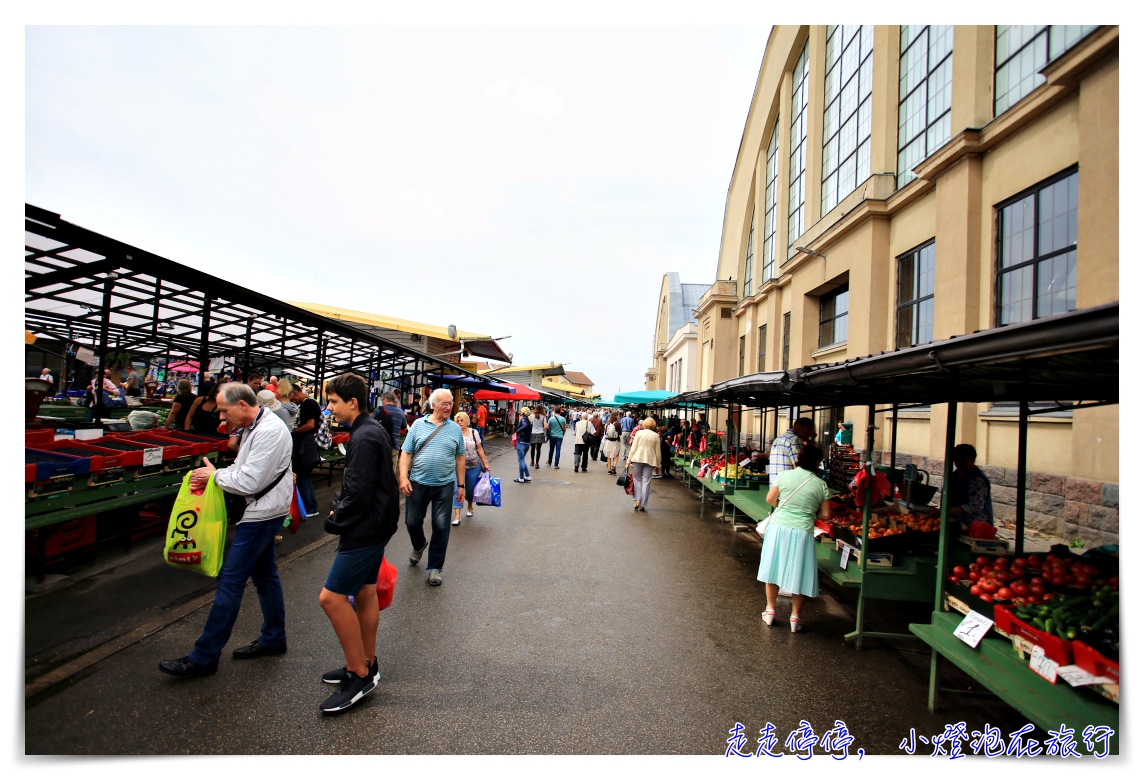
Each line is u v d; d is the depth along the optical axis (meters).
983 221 8.80
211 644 3.22
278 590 3.54
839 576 4.43
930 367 2.81
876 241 12.01
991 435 8.50
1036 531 7.41
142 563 5.04
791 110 19.28
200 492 3.39
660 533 8.12
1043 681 2.68
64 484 4.14
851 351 12.84
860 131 13.56
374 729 2.84
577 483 13.64
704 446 12.69
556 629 4.30
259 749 2.64
